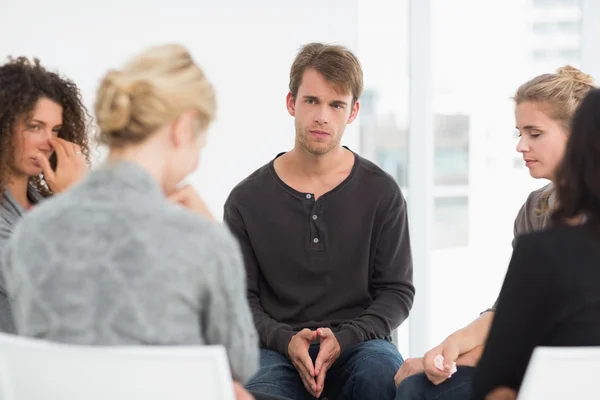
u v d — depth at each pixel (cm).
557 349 119
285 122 331
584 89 196
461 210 360
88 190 127
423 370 200
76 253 122
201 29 313
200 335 127
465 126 359
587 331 126
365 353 220
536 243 130
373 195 234
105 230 122
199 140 138
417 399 188
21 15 285
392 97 350
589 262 126
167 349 117
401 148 354
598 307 125
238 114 321
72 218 124
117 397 121
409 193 348
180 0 309
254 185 238
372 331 223
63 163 193
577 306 126
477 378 138
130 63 136
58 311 121
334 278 231
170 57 135
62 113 198
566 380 121
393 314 229
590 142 130
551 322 129
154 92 130
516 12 361
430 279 353
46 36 289
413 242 349
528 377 121
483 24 358
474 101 359
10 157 187
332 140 228
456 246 361
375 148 350
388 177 239
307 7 331
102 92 134
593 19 366
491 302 365
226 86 319
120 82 131
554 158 196
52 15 289
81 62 295
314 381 212
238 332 130
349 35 339
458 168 359
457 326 364
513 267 133
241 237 236
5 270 130
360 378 214
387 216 235
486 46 359
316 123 226
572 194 132
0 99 185
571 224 133
